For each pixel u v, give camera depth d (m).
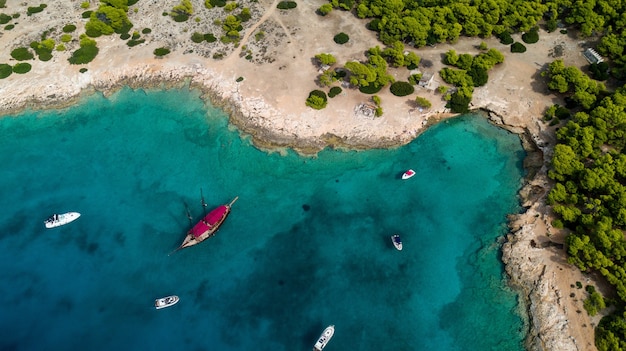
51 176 81.31
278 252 71.44
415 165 80.38
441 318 64.25
